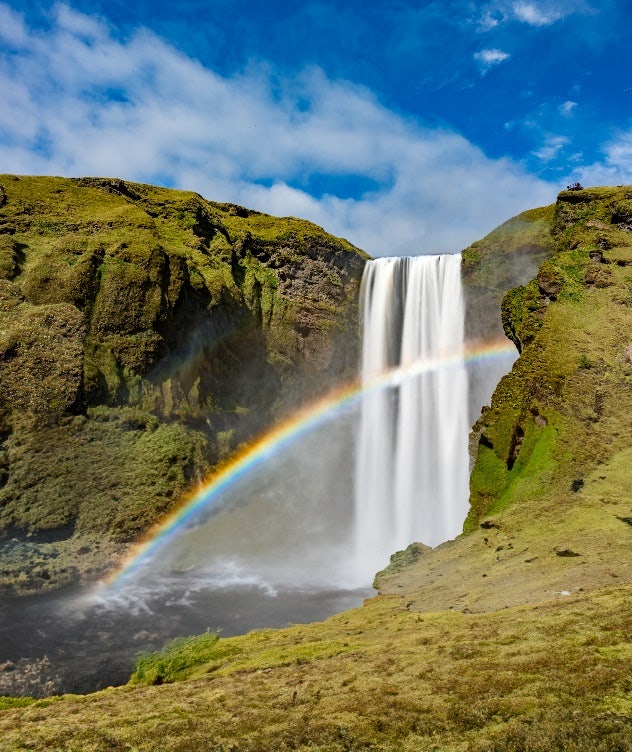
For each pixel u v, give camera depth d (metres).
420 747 11.52
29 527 44.69
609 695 11.95
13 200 66.50
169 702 16.48
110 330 57.06
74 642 32.94
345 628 24.03
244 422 65.31
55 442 49.28
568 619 17.09
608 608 17.41
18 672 28.94
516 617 18.89
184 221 76.50
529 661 14.40
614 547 25.11
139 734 13.80
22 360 51.41
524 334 50.16
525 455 39.00
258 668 19.38
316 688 15.47
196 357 62.31
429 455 67.81
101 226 66.69
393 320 75.75
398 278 76.38
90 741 13.68
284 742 12.39
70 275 58.03
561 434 37.97
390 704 13.45
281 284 78.62
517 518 32.75
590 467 35.09
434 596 27.08
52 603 38.91
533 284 53.69
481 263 67.88
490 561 29.56
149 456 53.31
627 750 10.06
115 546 47.06
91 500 48.41
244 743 12.58
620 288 50.31
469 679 14.09
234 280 73.25
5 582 40.03
